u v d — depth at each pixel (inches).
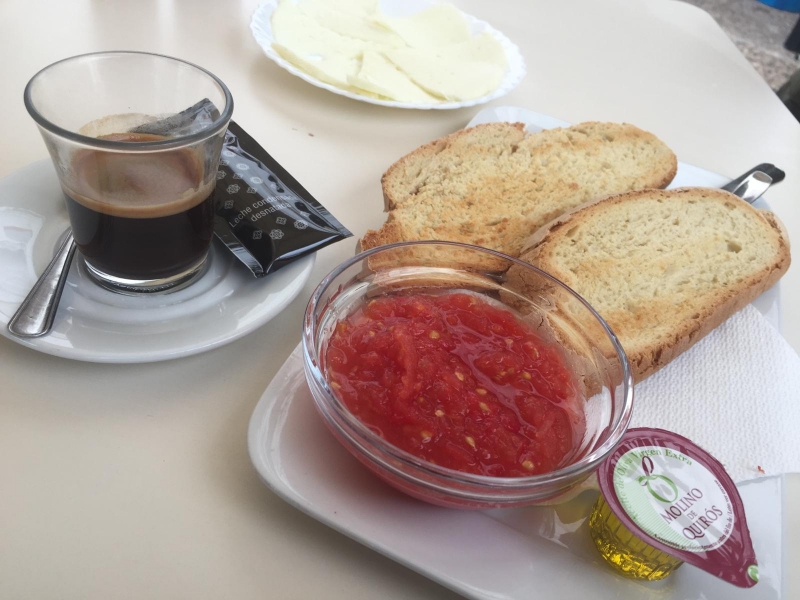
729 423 34.5
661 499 26.1
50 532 23.7
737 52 85.3
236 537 25.1
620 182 50.1
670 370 37.6
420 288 34.5
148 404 29.0
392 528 25.2
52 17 58.7
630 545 25.2
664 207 46.3
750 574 24.3
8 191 33.9
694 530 25.2
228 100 29.9
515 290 34.8
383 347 29.3
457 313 32.7
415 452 26.2
